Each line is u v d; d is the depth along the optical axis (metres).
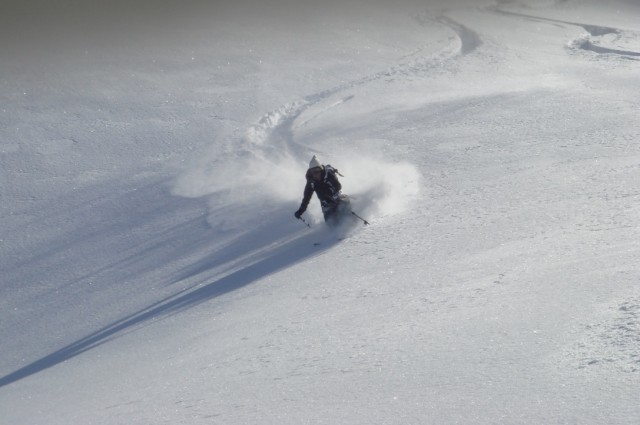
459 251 16.48
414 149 34.66
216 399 8.52
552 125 36.06
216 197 32.44
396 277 15.02
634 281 10.26
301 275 18.00
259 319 13.93
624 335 7.62
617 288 10.02
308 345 10.69
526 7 96.69
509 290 11.50
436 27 80.31
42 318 23.44
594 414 5.58
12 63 59.44
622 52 65.19
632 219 16.28
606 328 8.04
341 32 74.94
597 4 101.69
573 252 13.77
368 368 8.55
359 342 10.08
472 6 95.00
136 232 30.00
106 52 64.44
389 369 8.34
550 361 7.31
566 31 78.19
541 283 11.49
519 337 8.51
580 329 8.24
